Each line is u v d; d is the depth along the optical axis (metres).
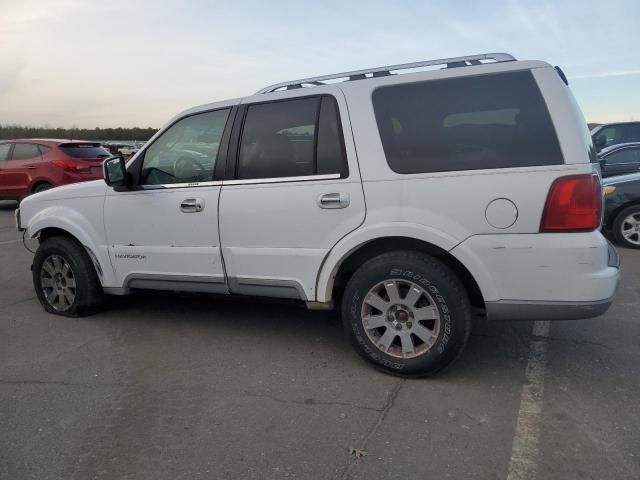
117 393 3.41
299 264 3.68
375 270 3.44
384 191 3.37
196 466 2.62
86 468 2.63
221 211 3.90
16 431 2.97
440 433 2.86
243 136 3.86
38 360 3.95
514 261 3.14
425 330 3.40
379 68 3.65
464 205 3.20
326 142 3.56
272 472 2.56
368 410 3.12
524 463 2.58
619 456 2.62
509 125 3.18
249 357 3.93
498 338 4.21
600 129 12.44
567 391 3.31
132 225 4.32
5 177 11.77
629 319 4.61
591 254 3.04
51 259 4.91
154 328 4.59
